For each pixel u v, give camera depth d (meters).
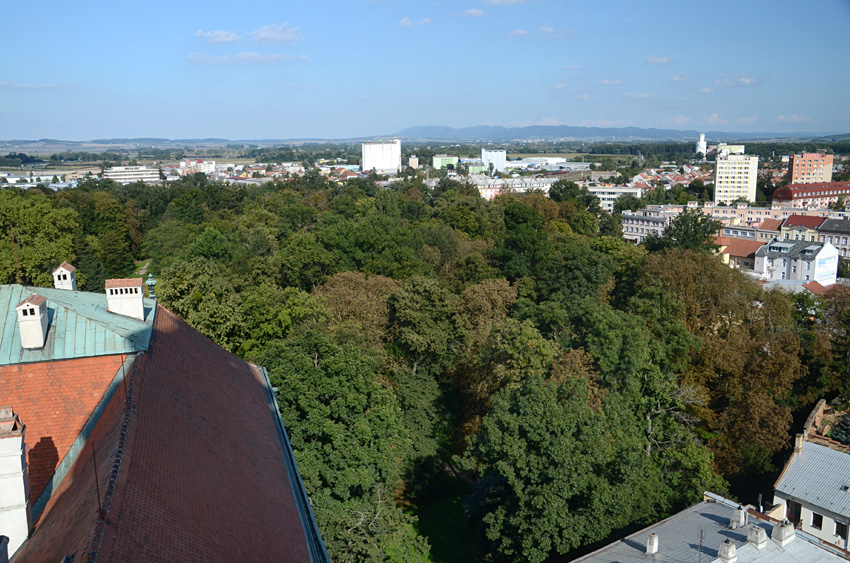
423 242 134.75
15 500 21.56
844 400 77.12
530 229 123.75
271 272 98.44
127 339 29.09
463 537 59.97
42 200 115.00
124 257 161.25
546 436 46.19
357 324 75.88
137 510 19.12
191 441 25.72
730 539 35.78
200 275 78.69
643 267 93.62
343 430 49.50
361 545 44.94
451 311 82.44
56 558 18.02
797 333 80.12
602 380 62.22
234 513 23.53
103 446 22.42
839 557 35.12
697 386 70.69
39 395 26.55
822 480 52.78
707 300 82.56
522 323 67.31
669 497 55.31
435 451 69.00
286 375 49.69
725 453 66.31
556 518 43.75
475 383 71.75
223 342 64.62
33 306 27.16
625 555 37.41
